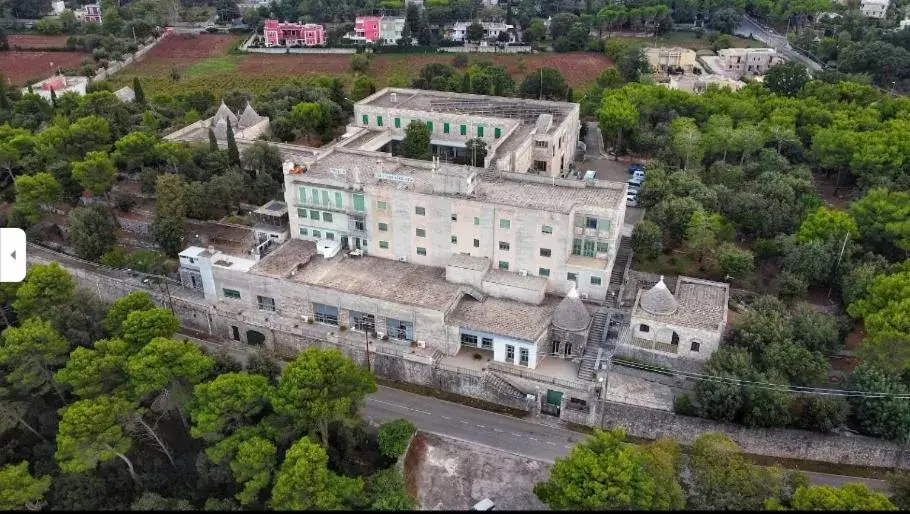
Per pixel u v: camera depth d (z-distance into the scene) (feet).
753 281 330.75
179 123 505.66
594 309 307.78
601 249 310.04
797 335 281.74
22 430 279.69
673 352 280.92
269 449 222.89
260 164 409.49
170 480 251.19
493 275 315.58
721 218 350.84
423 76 625.82
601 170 478.18
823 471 252.42
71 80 633.20
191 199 371.76
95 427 228.22
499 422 276.21
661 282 287.28
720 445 223.10
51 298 301.02
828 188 438.81
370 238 335.47
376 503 216.74
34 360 265.75
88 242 358.84
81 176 373.40
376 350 299.38
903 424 244.42
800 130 464.65
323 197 333.62
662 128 481.05
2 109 513.04
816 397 256.93
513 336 282.77
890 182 385.70
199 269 337.31
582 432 271.28
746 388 254.88
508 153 399.85
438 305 295.89
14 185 417.08
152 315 271.90
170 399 264.52
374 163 362.12
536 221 300.61
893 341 256.93
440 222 317.63
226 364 281.54
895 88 631.15
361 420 258.37
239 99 548.31
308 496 207.31
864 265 309.42
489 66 638.94
